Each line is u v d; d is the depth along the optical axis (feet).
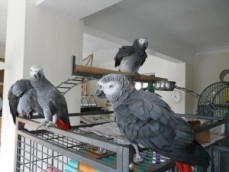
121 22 5.97
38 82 2.67
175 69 9.67
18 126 2.58
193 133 1.56
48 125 2.30
